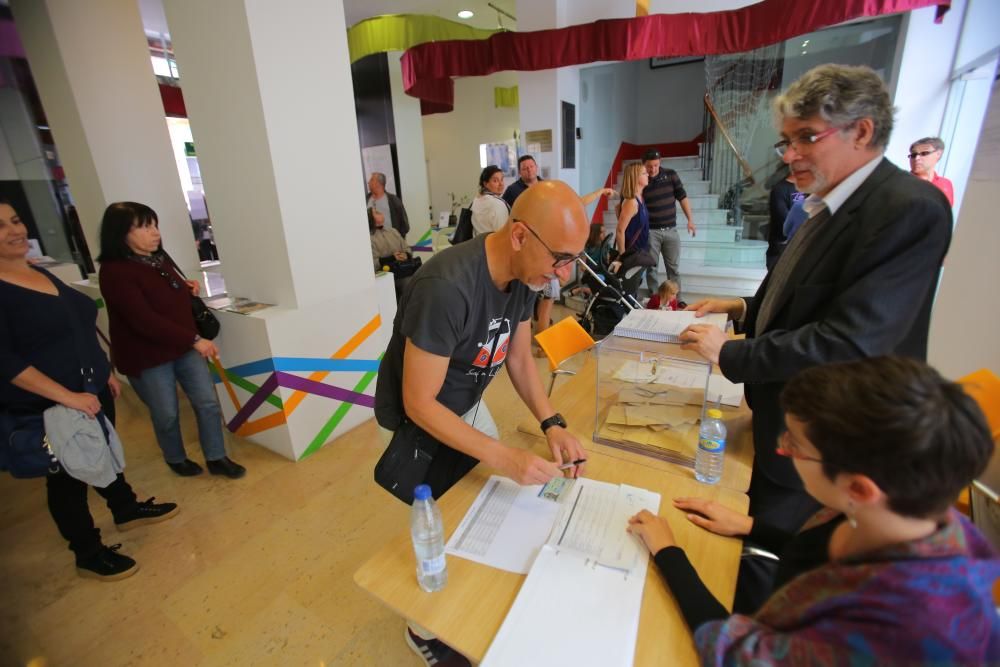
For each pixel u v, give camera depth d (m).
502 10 5.54
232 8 1.95
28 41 2.87
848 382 0.52
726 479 1.12
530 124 5.01
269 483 2.27
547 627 0.74
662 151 7.64
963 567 0.45
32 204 4.69
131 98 3.04
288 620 1.56
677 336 1.31
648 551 0.89
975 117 3.47
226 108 2.15
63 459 1.50
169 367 2.16
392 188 6.19
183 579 1.74
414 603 0.82
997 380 1.32
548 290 3.86
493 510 1.03
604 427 1.32
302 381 2.40
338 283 2.49
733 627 0.60
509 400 3.02
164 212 3.25
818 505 1.16
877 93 0.92
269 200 2.20
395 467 1.22
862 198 0.96
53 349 1.56
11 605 1.65
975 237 1.93
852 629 0.47
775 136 5.02
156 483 2.30
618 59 4.14
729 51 3.88
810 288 1.03
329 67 2.29
